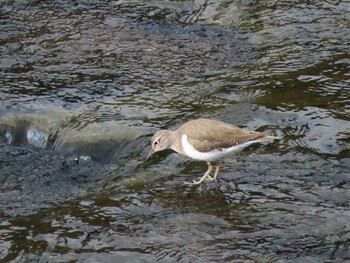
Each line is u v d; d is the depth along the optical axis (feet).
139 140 46.80
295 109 49.37
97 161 46.98
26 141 49.52
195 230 37.47
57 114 49.90
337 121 47.62
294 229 37.19
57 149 48.14
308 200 39.63
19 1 68.64
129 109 50.16
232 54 59.36
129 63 57.82
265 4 67.00
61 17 65.82
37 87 53.72
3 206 41.27
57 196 42.57
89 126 48.32
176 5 67.72
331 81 53.83
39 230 38.17
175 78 55.31
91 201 41.04
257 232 37.09
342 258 35.24
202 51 59.93
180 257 35.37
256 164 43.29
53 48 60.29
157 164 44.70
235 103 50.62
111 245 36.55
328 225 37.40
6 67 57.00
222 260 34.99
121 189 42.16
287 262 34.83
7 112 50.34
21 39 61.82
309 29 62.69
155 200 40.42
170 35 62.69
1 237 37.60
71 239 37.19
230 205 39.47
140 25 64.44
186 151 40.57
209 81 54.54
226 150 39.96
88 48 60.39
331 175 41.91
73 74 55.88
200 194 40.68
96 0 69.00
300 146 44.91
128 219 38.78
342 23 63.46
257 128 46.96
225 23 64.59
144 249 36.09
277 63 57.26
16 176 45.19
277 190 40.63
